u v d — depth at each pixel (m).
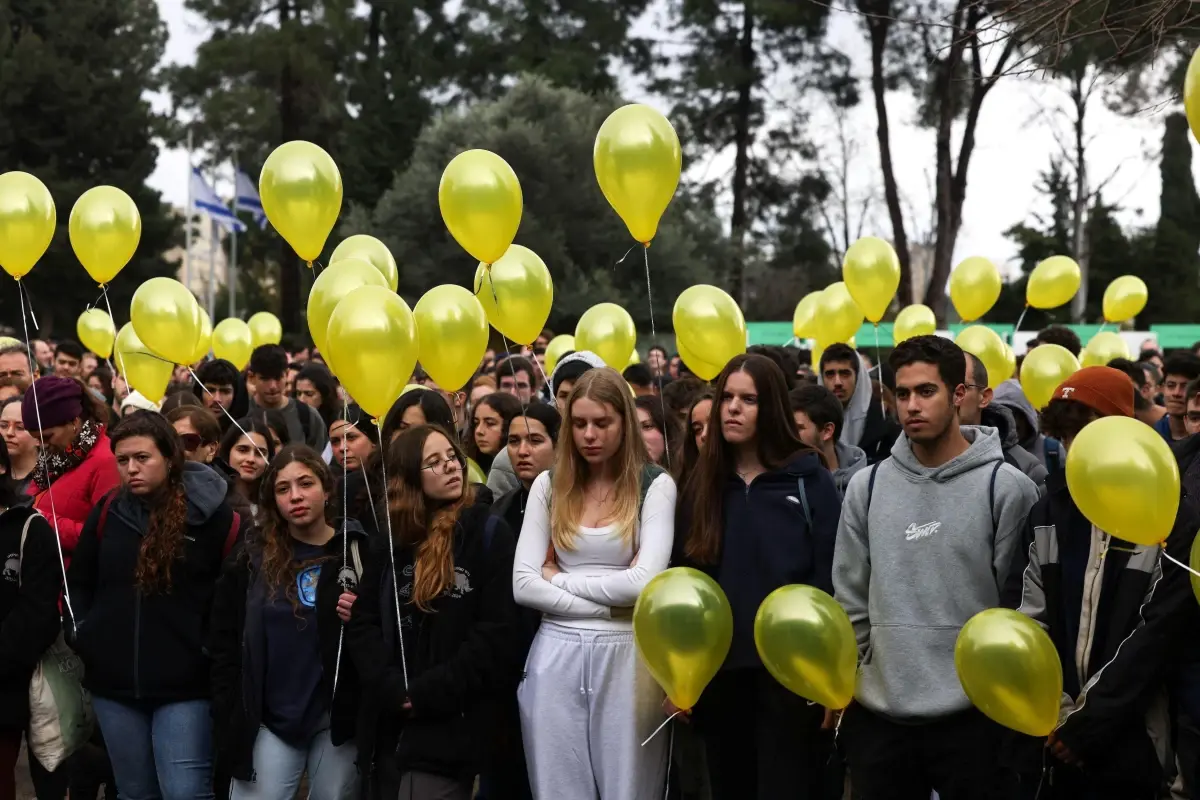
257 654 4.26
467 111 30.70
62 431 5.21
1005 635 3.35
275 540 4.34
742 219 33.03
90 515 4.64
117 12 32.97
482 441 5.86
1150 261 36.66
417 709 3.97
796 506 4.11
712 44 31.36
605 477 4.18
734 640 4.06
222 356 9.79
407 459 4.16
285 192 5.18
